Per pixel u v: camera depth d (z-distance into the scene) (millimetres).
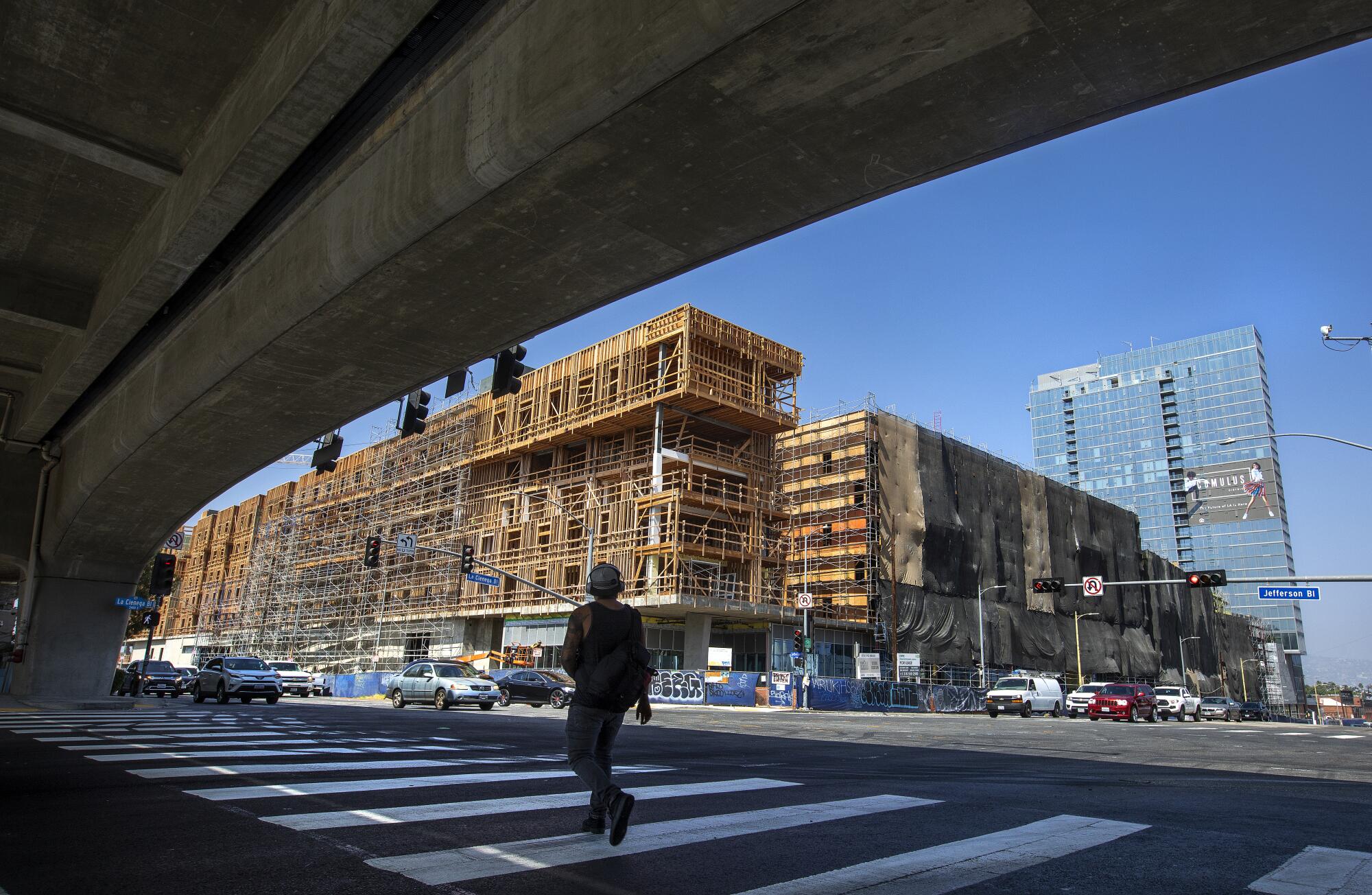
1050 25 6793
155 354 18734
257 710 22672
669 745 13531
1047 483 73875
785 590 54625
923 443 61719
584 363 57125
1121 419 153750
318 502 78000
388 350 14500
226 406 17422
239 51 11789
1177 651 87000
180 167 14016
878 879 4488
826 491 60969
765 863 4809
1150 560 85625
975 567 62781
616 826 4723
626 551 50562
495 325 13492
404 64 10562
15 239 16625
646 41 7504
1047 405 165750
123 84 12398
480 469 63938
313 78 10242
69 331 18422
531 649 53500
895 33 7027
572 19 8398
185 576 105188
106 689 29516
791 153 8859
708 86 7832
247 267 14617
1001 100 7824
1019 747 16000
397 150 10914
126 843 5176
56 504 27406
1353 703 133875
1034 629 66375
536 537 57219
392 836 5398
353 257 11477
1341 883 4559
